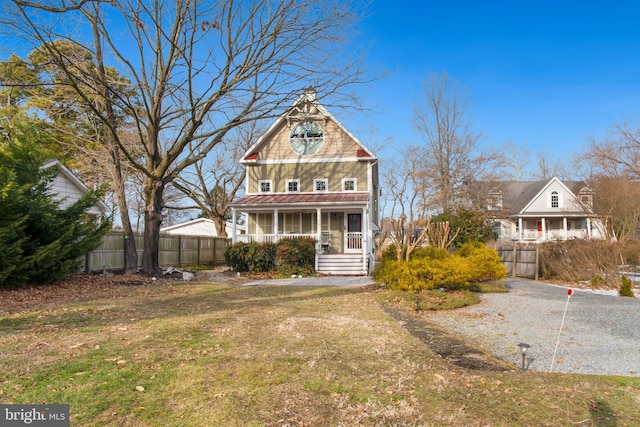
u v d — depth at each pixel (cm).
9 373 435
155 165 1597
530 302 1043
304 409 358
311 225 2281
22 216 1090
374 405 368
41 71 1402
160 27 1347
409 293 1032
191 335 623
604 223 2239
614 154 2644
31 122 1273
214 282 1528
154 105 1538
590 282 1466
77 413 343
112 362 480
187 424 328
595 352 593
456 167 3678
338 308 920
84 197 1270
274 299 1052
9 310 830
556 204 3769
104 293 1119
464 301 991
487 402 384
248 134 3203
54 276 1187
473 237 2539
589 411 366
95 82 1386
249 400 375
